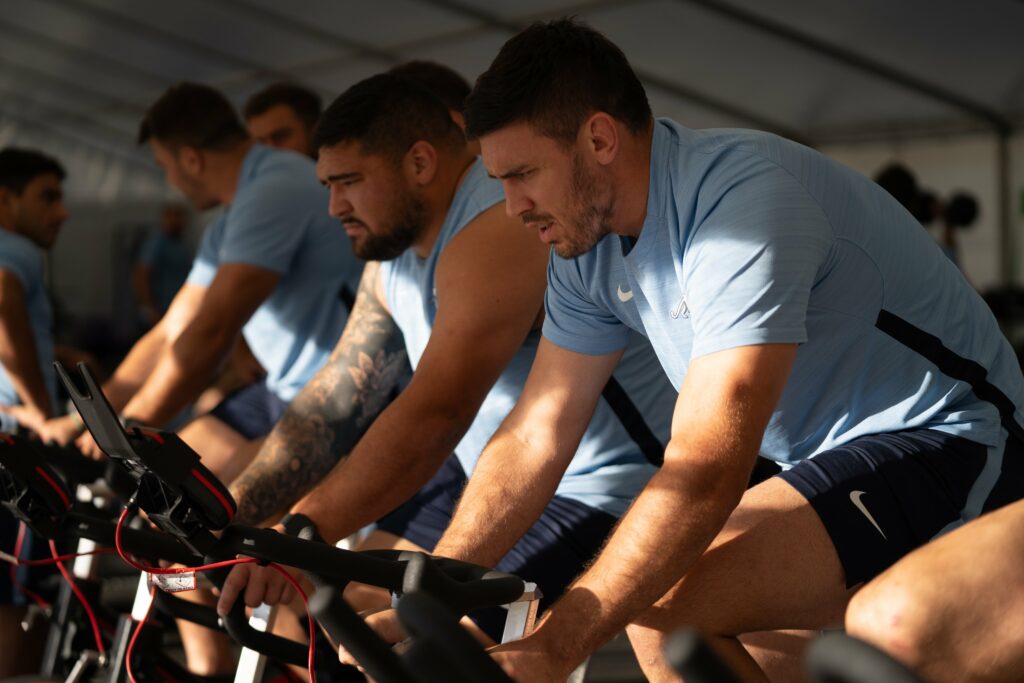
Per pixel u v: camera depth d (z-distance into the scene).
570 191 1.61
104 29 9.01
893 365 1.69
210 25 8.30
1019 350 5.90
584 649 1.38
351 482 2.00
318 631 2.28
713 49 6.80
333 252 3.10
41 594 3.14
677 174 1.62
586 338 1.83
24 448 1.63
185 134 3.29
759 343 1.48
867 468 1.61
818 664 0.82
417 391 2.06
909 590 1.15
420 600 0.88
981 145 7.86
